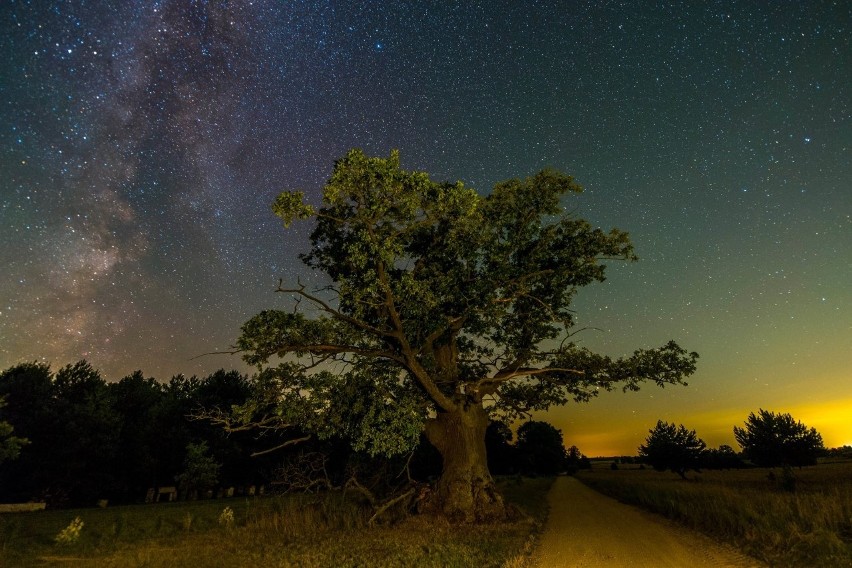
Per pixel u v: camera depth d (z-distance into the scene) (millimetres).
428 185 15969
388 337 19562
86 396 48031
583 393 23422
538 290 22797
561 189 21688
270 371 19016
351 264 17641
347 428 19812
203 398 53750
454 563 11227
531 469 87312
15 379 47719
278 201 14922
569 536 15484
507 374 22234
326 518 19906
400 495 20797
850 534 12398
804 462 47438
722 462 66438
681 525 17359
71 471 41875
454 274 20234
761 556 11031
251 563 12414
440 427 21234
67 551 14633
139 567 12195
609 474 79938
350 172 15203
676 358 20750
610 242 21938
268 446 50688
